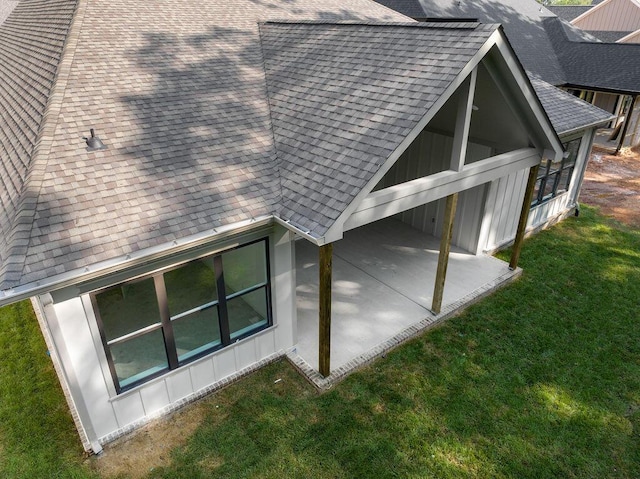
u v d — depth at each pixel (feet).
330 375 24.62
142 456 20.54
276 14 39.70
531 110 26.61
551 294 32.50
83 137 21.58
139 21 31.96
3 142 24.81
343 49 27.96
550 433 21.84
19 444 21.12
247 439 21.33
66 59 25.86
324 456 20.53
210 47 31.94
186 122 24.76
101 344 19.36
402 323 28.94
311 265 36.14
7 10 86.07
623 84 64.85
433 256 37.04
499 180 34.65
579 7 139.03
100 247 17.48
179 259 20.31
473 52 20.58
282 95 28.07
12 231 17.03
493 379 24.91
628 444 21.39
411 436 21.52
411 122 19.54
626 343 27.81
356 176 19.51
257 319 25.23
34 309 28.84
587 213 46.68
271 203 21.42
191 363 22.75
